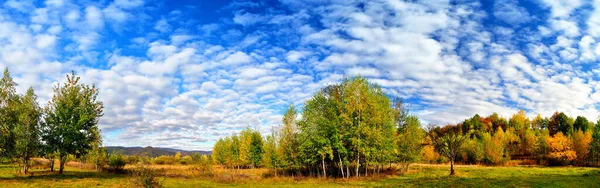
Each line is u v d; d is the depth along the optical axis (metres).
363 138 40.56
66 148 38.41
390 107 47.41
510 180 29.27
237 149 76.31
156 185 22.81
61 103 38.50
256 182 35.00
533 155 88.69
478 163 77.06
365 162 42.78
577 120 108.88
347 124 41.25
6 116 34.31
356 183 32.97
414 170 50.22
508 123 123.50
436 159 77.56
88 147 40.41
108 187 27.22
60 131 38.00
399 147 46.66
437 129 45.97
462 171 48.06
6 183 29.03
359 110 41.00
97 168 51.47
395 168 53.19
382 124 42.94
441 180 31.03
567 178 30.58
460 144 42.91
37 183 29.41
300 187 29.61
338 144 40.09
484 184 26.97
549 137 81.38
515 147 95.12
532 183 26.95
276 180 36.53
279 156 46.06
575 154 74.12
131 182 23.14
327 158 45.22
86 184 29.36
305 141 42.94
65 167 58.12
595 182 27.23
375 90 44.84
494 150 78.12
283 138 46.56
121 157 50.66
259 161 68.31
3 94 34.09
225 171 55.25
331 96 44.81
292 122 47.03
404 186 28.47
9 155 34.25
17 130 34.47
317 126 43.28
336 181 35.66
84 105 39.66
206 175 45.66
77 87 40.00
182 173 48.34
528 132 92.50
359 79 42.06
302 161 45.50
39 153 37.59
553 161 78.25
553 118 118.56
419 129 48.12
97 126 41.16
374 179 37.03
